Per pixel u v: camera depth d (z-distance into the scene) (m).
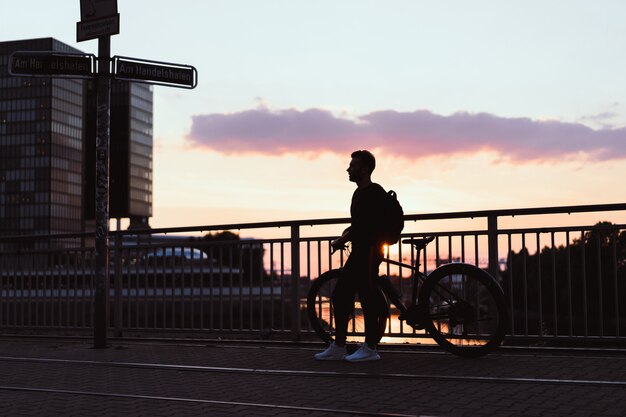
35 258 10.21
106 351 8.15
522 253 7.31
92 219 173.50
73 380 6.14
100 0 8.27
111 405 5.02
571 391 5.04
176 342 8.98
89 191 174.62
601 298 6.96
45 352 8.13
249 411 4.70
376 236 6.82
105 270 8.52
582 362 6.30
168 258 9.20
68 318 9.86
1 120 155.25
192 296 9.00
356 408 4.70
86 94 165.38
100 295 8.47
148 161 177.00
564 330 7.11
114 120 168.00
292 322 8.33
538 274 7.23
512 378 5.50
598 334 6.96
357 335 7.86
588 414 4.34
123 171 167.25
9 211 152.75
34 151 152.62
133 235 9.49
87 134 176.62
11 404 5.11
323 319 7.88
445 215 7.59
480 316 6.87
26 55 8.20
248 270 8.70
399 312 7.05
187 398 5.20
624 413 4.35
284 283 8.47
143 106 175.25
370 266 6.79
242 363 6.85
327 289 7.87
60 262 9.95
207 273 8.95
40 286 10.14
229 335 8.87
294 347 8.11
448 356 6.93
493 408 4.58
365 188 6.91
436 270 6.93
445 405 4.71
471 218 7.51
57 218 153.12
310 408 4.71
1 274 10.55
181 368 6.59
